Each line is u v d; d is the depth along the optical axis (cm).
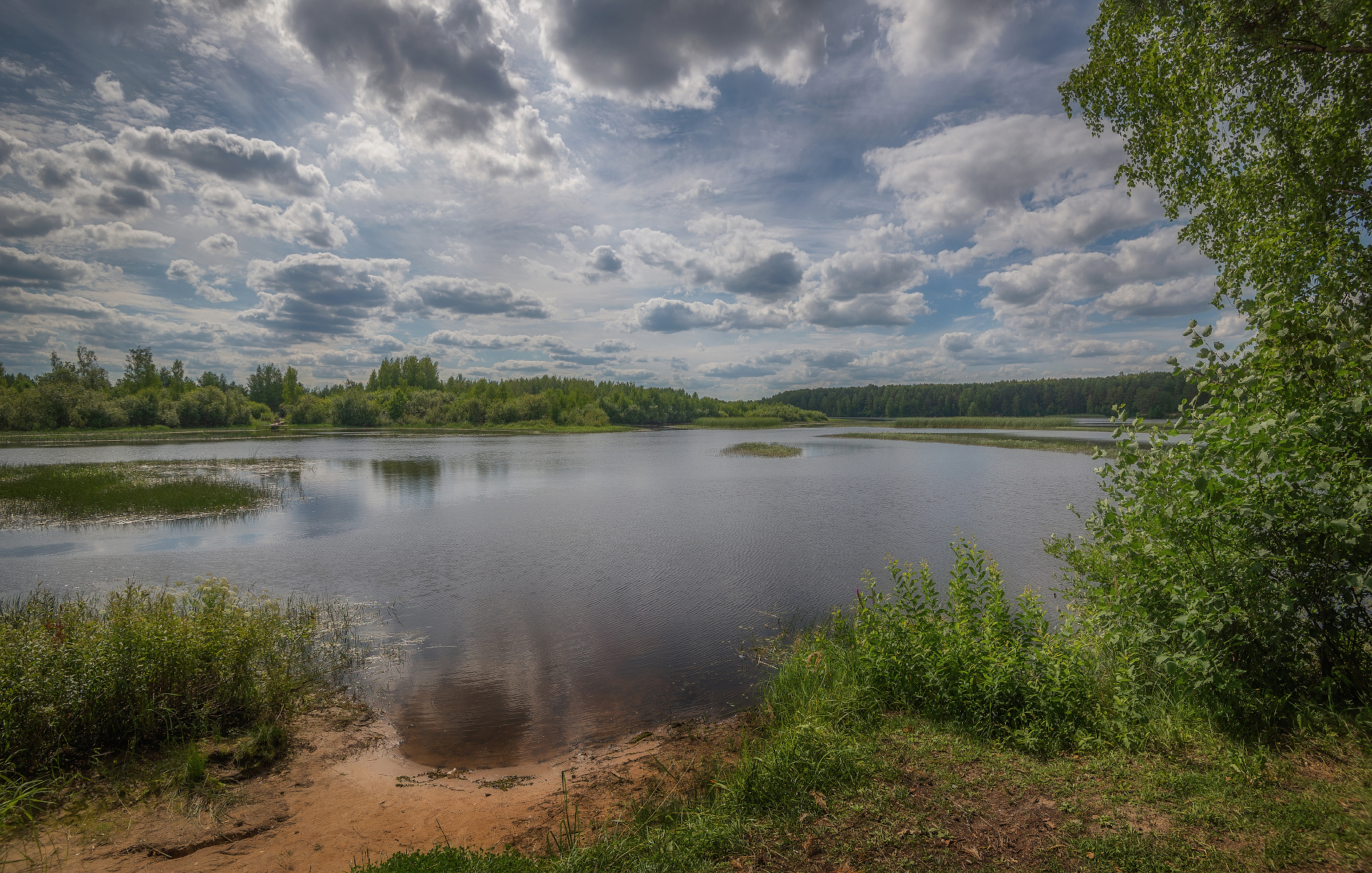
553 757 680
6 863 460
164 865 468
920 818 432
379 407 12812
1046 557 1602
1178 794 431
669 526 2161
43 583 1412
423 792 597
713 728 738
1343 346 513
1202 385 566
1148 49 888
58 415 9194
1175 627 544
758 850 411
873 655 678
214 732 673
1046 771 484
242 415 11512
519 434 10394
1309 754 458
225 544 1884
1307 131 762
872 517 2305
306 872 463
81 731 609
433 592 1370
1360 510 458
